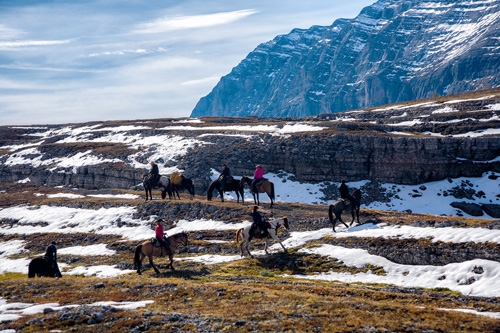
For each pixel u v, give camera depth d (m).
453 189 71.31
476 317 20.05
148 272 36.47
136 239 49.88
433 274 31.75
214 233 47.56
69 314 20.41
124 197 68.50
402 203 69.62
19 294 25.58
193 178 77.69
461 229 35.34
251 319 19.52
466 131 87.75
